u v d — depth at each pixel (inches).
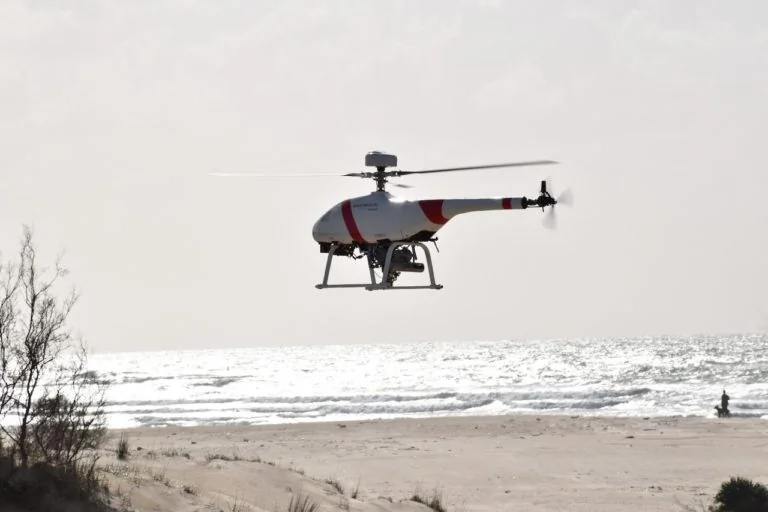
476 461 1217.4
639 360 5885.8
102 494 582.2
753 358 5669.3
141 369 6825.8
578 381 4008.4
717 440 1401.3
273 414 2524.6
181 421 2351.1
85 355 668.1
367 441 1450.5
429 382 4192.9
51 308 644.7
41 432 642.2
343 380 4522.6
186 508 613.0
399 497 912.9
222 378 4992.6
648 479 1079.6
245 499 693.9
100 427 858.8
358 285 821.2
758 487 900.6
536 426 1628.9
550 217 732.7
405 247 813.9
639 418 1760.6
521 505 922.1
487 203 757.9
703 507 898.1
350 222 818.2
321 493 780.6
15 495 533.6
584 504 927.7
